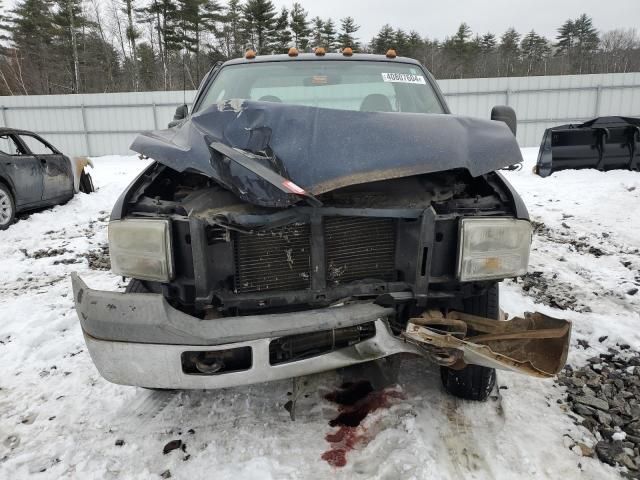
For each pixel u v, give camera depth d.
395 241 2.06
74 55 39.25
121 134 21.48
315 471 1.96
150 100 20.98
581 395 2.51
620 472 1.97
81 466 2.05
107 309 1.75
